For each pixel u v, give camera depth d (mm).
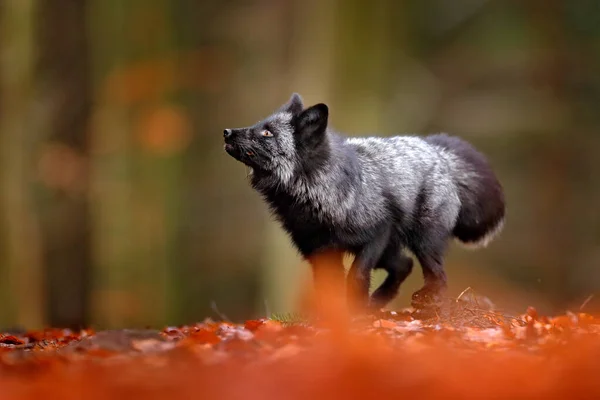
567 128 30000
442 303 10438
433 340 8164
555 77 30531
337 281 10719
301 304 21547
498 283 28391
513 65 30656
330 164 10500
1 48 19375
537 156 30484
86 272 25000
